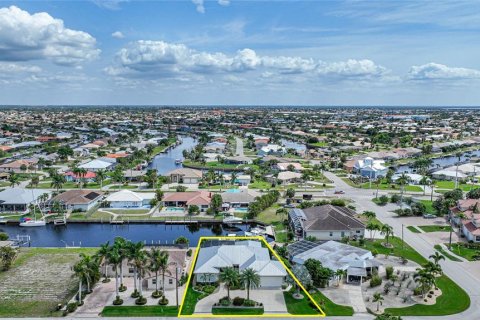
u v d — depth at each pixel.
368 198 189.50
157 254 89.94
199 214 164.12
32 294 95.38
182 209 171.25
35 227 152.88
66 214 163.38
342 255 107.56
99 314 84.94
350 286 98.00
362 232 132.75
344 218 135.75
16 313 85.88
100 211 167.62
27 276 105.75
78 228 153.62
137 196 177.62
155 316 83.88
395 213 163.00
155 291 94.19
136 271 98.44
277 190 197.25
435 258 99.44
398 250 121.81
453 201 162.12
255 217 159.62
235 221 156.12
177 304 89.12
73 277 97.12
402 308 86.75
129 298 92.06
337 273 97.44
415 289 93.25
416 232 139.75
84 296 93.25
